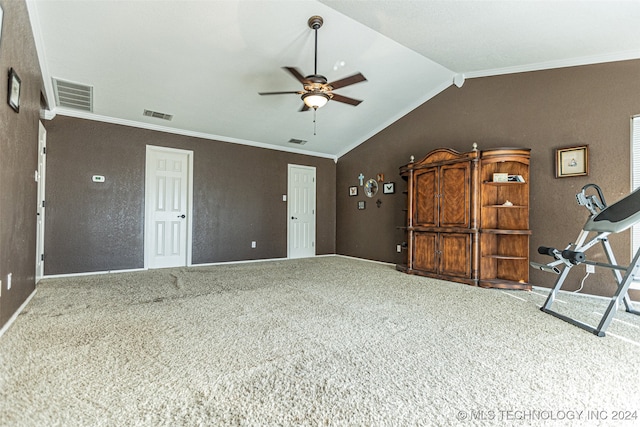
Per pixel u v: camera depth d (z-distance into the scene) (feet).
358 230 21.44
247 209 19.79
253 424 4.11
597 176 11.44
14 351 6.15
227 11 9.76
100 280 13.38
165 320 8.16
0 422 4.03
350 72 13.76
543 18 9.62
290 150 21.75
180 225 17.66
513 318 8.64
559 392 4.95
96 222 15.14
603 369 5.73
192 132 17.89
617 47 10.77
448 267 13.85
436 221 14.32
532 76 13.10
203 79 13.14
